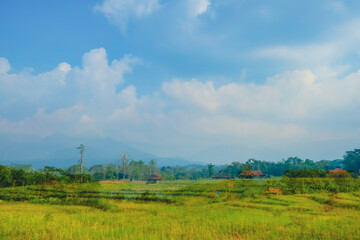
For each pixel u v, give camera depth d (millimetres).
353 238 13094
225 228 15273
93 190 39062
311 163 167625
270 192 39344
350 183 43094
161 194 40281
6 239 12602
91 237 13141
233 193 39438
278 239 12914
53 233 13648
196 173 193000
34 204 29547
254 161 162625
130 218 19859
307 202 29031
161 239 13016
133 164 145375
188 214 22172
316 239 13008
